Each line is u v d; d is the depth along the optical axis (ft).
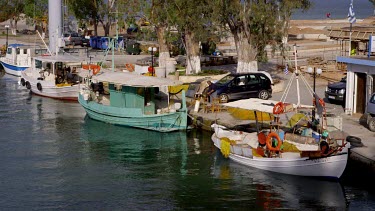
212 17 129.70
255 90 118.52
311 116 91.45
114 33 270.26
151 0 151.43
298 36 250.16
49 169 87.76
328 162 77.77
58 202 74.33
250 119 104.58
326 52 199.82
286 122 98.17
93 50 213.46
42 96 147.54
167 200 74.79
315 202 73.26
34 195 76.84
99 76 118.11
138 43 211.41
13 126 114.93
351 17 121.39
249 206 72.38
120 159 92.79
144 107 111.24
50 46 192.44
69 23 256.93
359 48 142.10
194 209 71.56
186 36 149.48
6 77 184.34
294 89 131.54
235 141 90.58
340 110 108.78
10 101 141.59
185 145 100.07
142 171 86.58
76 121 119.65
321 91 129.39
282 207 71.92
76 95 141.18
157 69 145.89
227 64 177.88
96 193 77.51
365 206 71.51
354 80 103.71
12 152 96.58
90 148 99.14
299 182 80.12
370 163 76.95
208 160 91.30
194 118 109.40
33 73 156.87
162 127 108.27
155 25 153.58
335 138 80.84
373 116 93.50
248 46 134.51
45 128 113.50
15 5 270.26
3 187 79.82
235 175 83.76
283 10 129.18
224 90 116.16
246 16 128.16
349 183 79.10
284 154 81.56
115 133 109.19
